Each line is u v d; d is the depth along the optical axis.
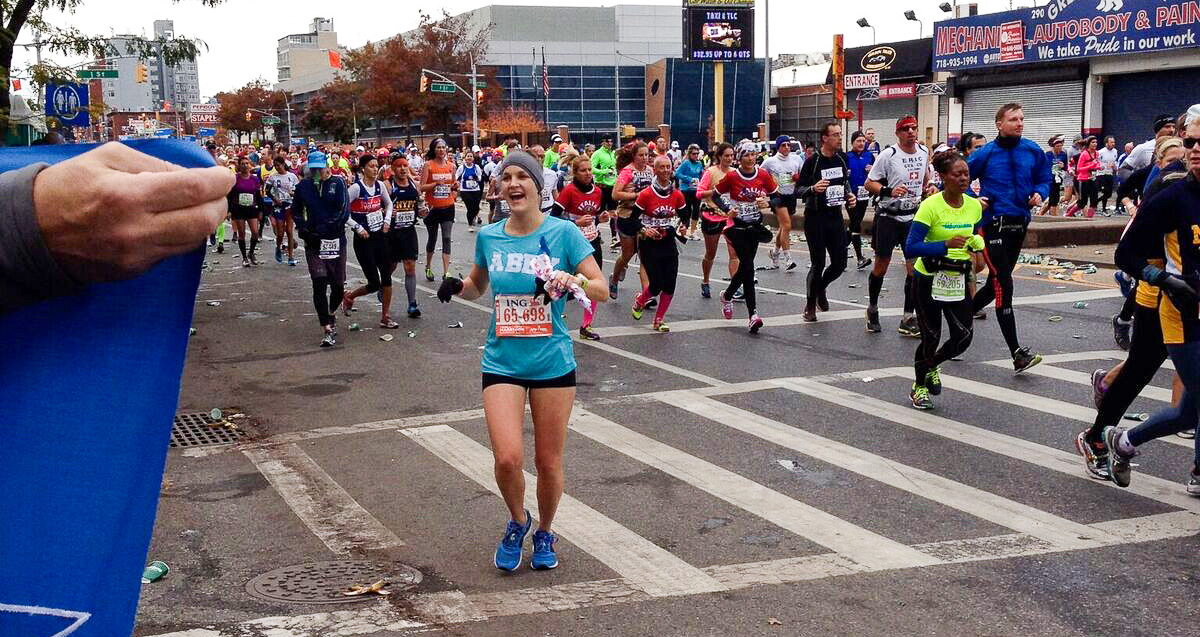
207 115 77.12
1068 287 14.92
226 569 5.48
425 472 7.13
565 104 99.50
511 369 5.22
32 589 1.01
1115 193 31.97
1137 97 36.31
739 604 4.92
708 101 85.44
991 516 6.09
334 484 6.91
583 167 12.73
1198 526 5.88
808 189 12.45
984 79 42.06
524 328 5.16
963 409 8.54
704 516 6.16
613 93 100.38
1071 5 37.41
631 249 14.23
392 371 10.45
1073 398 8.84
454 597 5.06
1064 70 38.25
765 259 19.25
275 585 5.25
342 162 26.45
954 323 8.33
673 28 116.31
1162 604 4.87
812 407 8.70
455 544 5.80
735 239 11.97
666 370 10.18
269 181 21.06
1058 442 7.58
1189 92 34.50
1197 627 4.63
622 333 12.24
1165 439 7.59
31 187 0.90
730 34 57.59
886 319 12.85
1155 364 6.34
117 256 0.93
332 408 8.98
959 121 43.97
